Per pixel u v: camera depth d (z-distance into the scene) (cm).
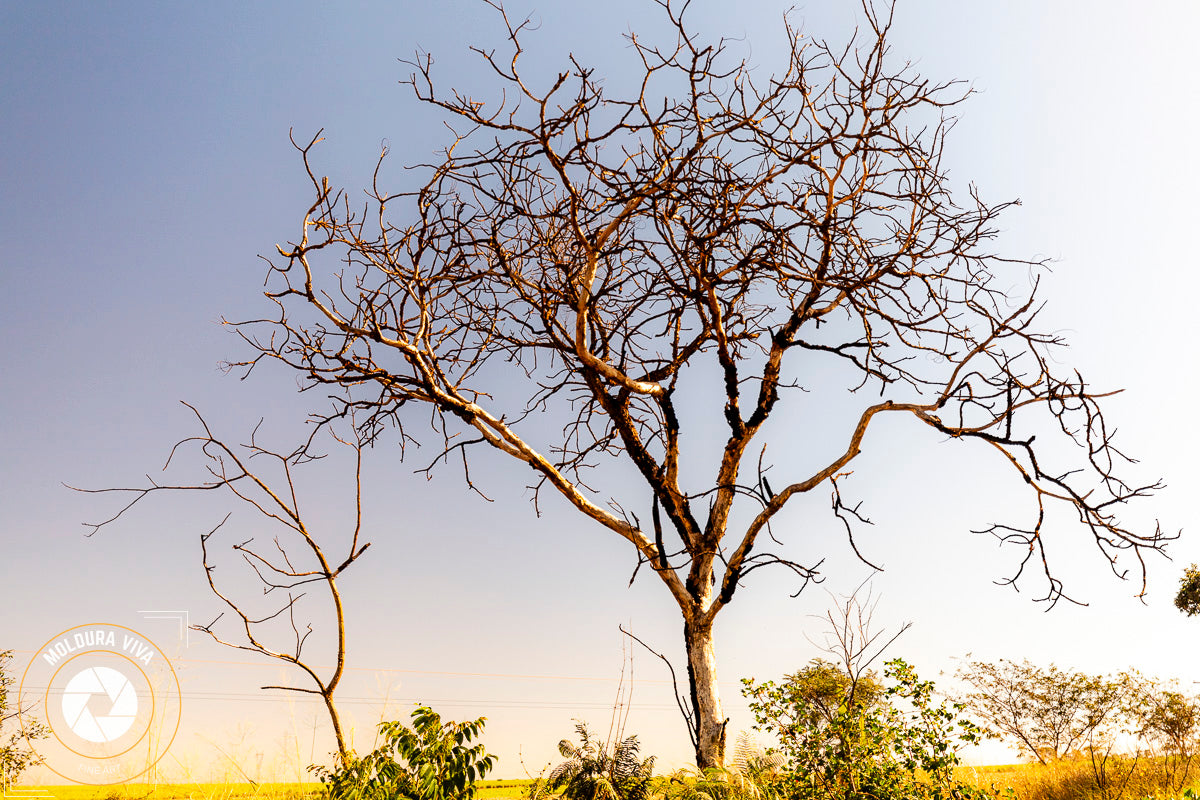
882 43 712
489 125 650
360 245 700
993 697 2105
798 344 764
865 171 741
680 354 795
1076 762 1407
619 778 612
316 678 573
